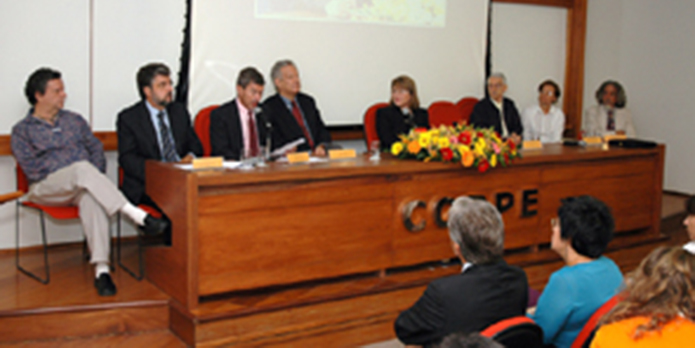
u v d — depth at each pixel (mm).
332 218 3014
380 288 3066
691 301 1220
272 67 4219
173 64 4246
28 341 2762
